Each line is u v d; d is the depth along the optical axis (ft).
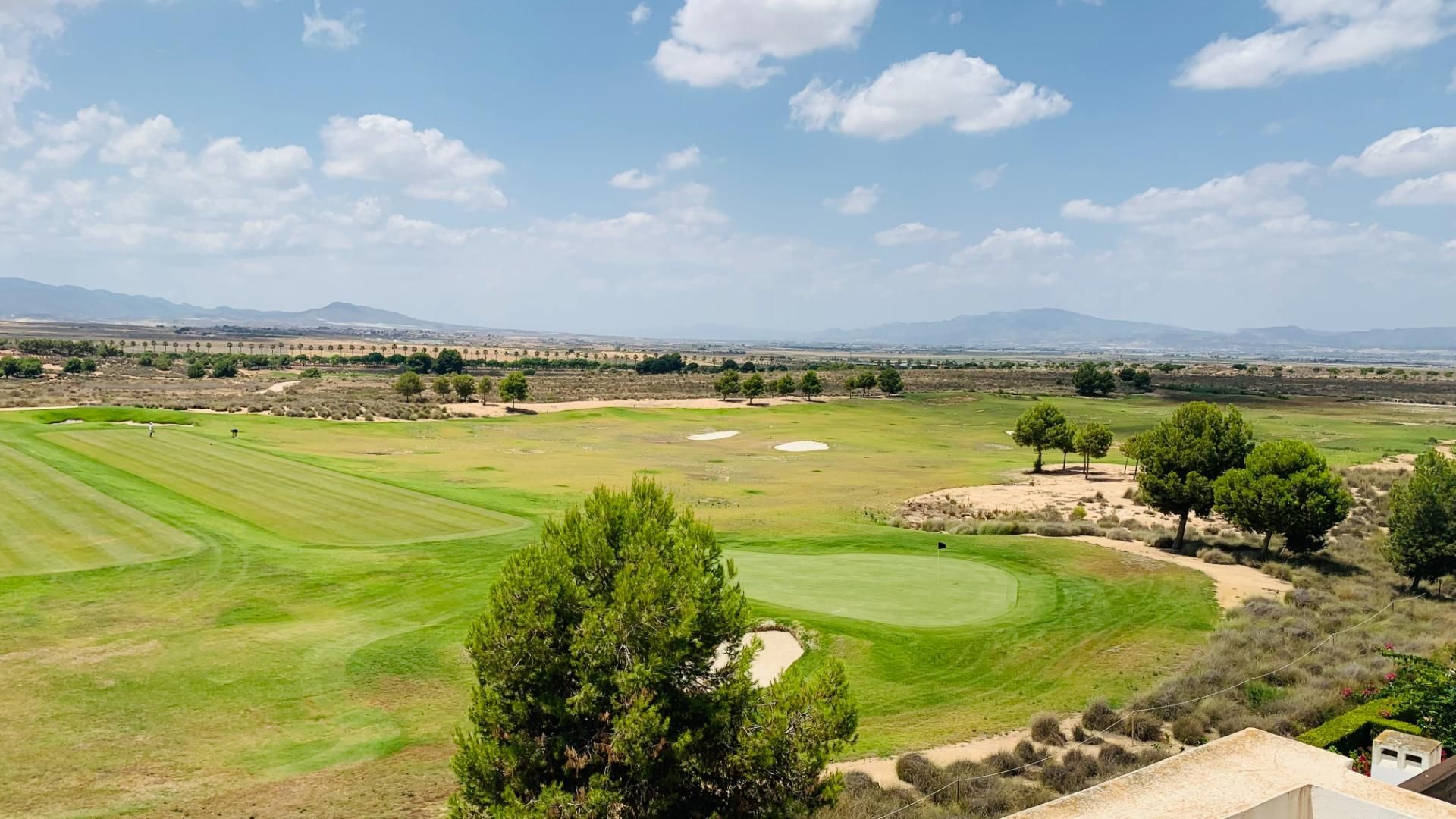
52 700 61.26
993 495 182.80
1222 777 30.04
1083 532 139.33
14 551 99.35
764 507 161.38
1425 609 91.71
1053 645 77.87
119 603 83.51
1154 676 70.85
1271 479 116.06
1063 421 219.61
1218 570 112.68
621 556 41.83
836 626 80.53
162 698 62.54
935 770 51.34
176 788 49.67
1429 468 100.58
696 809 39.45
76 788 49.21
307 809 47.44
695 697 39.88
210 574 94.12
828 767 52.54
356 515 129.80
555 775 38.27
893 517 151.94
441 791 49.85
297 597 88.28
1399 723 51.55
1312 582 105.40
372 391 403.54
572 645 38.22
